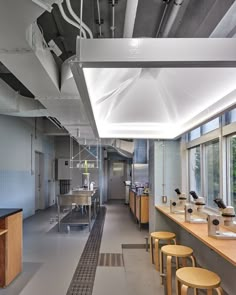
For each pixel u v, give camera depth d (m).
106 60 1.58
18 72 2.98
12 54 2.55
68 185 12.30
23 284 3.32
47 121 9.77
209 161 4.38
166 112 3.80
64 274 3.66
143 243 5.26
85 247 4.96
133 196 8.44
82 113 4.89
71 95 3.76
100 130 4.11
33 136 8.56
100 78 2.31
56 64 3.42
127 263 4.13
